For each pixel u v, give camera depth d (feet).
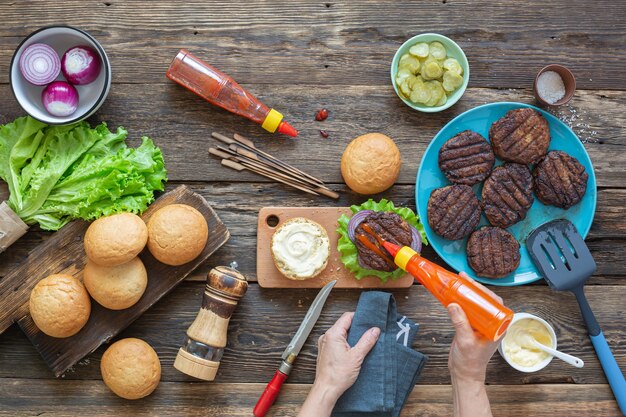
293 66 4.99
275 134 4.99
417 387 4.91
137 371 4.52
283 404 4.86
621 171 5.08
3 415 4.82
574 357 4.68
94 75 4.71
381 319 4.63
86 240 4.39
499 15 5.07
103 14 4.95
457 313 4.00
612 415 4.96
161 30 4.96
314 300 4.75
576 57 5.08
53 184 4.62
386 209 4.78
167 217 4.46
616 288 5.05
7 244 4.68
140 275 4.51
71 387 4.84
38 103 4.75
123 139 4.85
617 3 5.09
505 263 4.79
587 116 5.10
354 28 5.01
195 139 4.96
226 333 4.64
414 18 5.04
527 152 4.80
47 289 4.41
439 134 4.82
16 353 4.85
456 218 4.74
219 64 4.98
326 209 4.86
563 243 4.84
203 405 4.87
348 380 4.43
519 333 4.84
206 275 4.91
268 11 4.99
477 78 5.07
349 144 4.81
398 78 4.82
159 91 4.96
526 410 4.95
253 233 4.95
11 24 4.93
